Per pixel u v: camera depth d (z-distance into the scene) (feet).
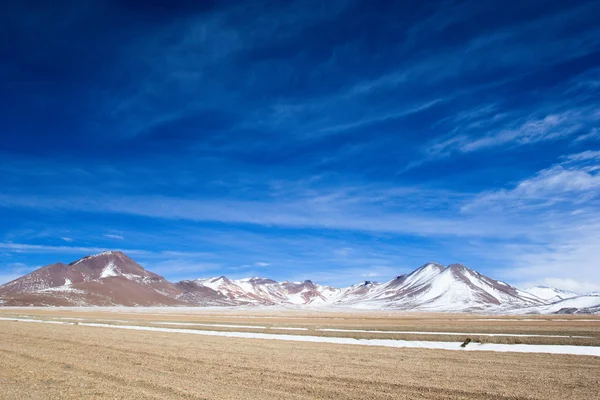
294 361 79.82
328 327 174.81
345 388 56.29
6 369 69.21
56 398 49.96
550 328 162.20
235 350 96.22
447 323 219.00
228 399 49.67
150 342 112.06
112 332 144.15
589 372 68.95
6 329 151.33
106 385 56.85
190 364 75.41
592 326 175.42
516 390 55.47
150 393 52.39
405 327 173.27
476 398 51.67
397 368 72.43
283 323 210.79
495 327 171.83
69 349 96.12
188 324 192.95
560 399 50.98
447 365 76.13
